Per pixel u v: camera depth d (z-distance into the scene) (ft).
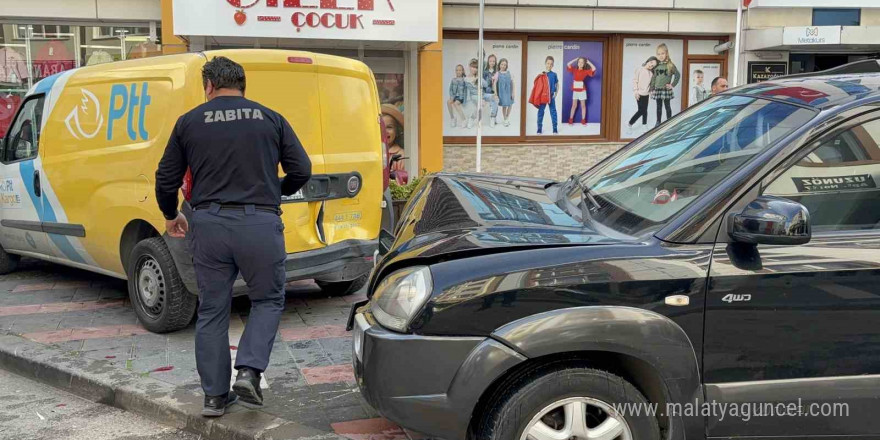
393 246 11.88
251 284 12.53
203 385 12.67
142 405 13.85
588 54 43.06
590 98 43.50
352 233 19.11
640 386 10.00
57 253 21.29
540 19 41.16
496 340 9.33
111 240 18.61
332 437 11.96
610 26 41.98
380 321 10.03
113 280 23.56
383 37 34.94
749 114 11.35
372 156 19.45
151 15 35.99
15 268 24.49
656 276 9.44
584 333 9.28
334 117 18.53
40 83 21.17
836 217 10.05
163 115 16.69
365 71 19.43
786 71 44.24
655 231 9.98
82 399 14.83
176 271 17.22
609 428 9.68
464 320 9.40
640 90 43.86
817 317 9.61
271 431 12.15
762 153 10.09
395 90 39.45
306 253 17.92
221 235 12.11
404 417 9.57
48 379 15.62
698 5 42.42
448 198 12.94
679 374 9.49
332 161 18.43
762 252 9.60
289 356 16.15
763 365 9.64
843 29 40.47
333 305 20.58
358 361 10.33
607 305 9.41
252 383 12.06
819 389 9.70
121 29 36.40
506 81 42.24
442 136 40.45
